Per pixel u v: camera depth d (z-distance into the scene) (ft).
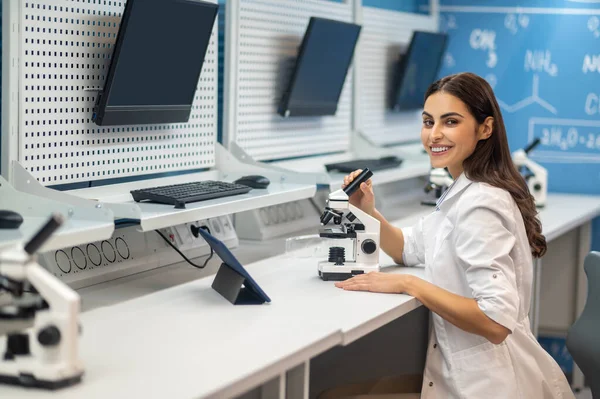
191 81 8.50
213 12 8.31
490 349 6.94
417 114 15.46
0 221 5.88
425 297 6.85
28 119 7.00
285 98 10.62
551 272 14.25
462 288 7.09
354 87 12.82
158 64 7.88
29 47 6.93
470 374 6.96
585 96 14.32
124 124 7.85
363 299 6.83
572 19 14.25
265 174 9.41
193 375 4.82
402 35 14.23
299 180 9.24
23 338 4.58
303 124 11.53
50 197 6.74
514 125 14.82
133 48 7.44
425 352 8.35
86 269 7.30
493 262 6.57
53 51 7.18
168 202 7.29
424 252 7.99
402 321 8.42
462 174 7.34
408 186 13.83
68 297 4.49
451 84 7.14
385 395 7.60
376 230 7.66
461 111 7.08
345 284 7.21
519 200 7.08
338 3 12.21
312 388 8.77
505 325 6.45
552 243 14.19
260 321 6.09
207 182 8.40
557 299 14.26
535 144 13.20
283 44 10.85
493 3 14.78
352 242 7.93
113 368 4.90
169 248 8.36
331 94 11.61
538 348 7.30
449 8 15.15
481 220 6.74
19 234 5.76
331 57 11.13
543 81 14.55
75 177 7.58
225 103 9.91
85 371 4.82
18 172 6.88
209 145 9.46
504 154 7.21
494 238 6.67
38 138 7.12
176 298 6.79
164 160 8.75
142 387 4.58
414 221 11.40
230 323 6.02
